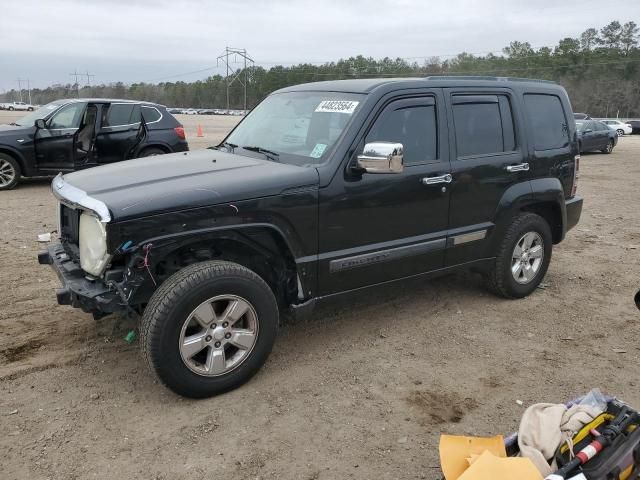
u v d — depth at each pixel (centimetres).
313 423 337
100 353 412
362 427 334
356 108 413
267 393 368
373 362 412
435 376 395
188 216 335
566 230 575
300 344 439
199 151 482
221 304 356
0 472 289
